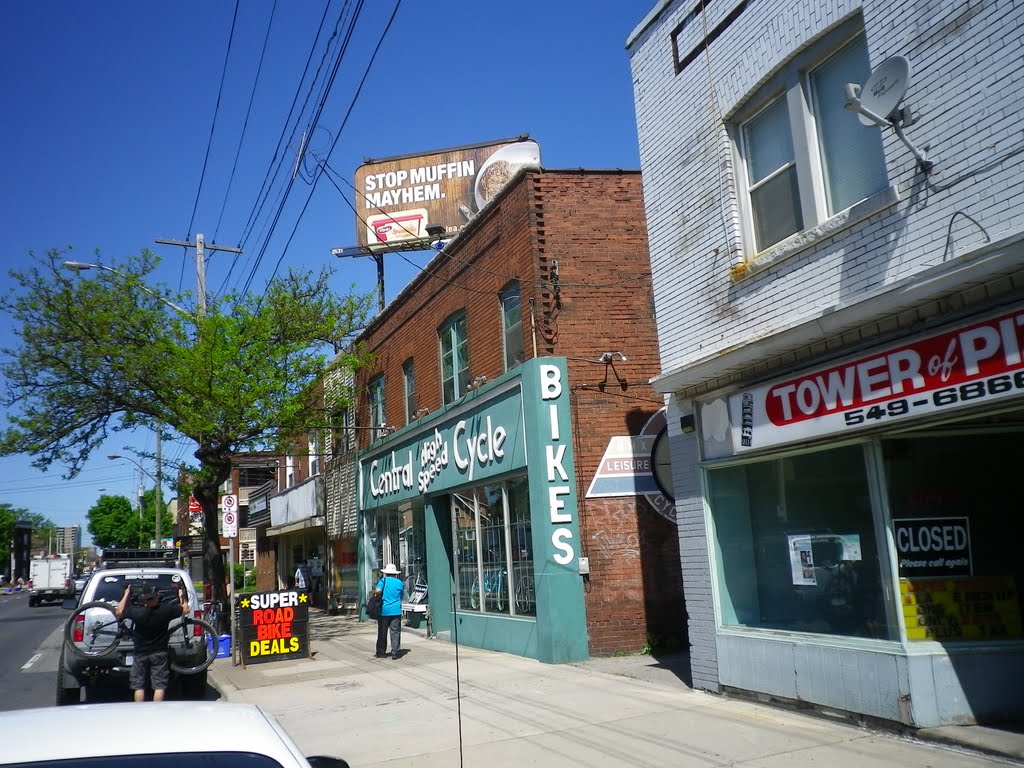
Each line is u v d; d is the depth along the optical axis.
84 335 19.36
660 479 12.90
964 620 7.09
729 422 8.92
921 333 6.67
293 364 19.80
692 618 9.63
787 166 8.49
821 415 7.64
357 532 23.64
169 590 12.17
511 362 14.41
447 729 8.62
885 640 7.11
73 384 19.81
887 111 6.79
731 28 9.12
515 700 9.84
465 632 15.86
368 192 27.14
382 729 8.87
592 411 13.23
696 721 8.02
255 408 19.14
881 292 6.73
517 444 13.52
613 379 13.38
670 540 13.13
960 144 6.45
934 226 6.66
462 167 26.95
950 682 6.85
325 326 20.39
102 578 12.16
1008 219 6.08
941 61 6.63
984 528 7.30
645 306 13.76
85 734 2.80
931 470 7.32
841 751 6.63
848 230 7.51
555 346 13.28
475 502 15.70
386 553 21.75
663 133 10.30
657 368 13.60
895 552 7.06
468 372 16.08
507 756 7.34
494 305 14.90
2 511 114.94
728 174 9.12
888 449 7.25
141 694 9.78
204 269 21.00
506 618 14.09
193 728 2.90
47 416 19.81
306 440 28.95
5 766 2.55
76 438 20.44
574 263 13.62
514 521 14.05
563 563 12.64
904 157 6.94
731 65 9.10
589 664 12.10
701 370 8.98
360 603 23.11
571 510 12.79
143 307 19.95
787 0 8.30
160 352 19.09
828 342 7.66
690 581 9.69
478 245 15.56
